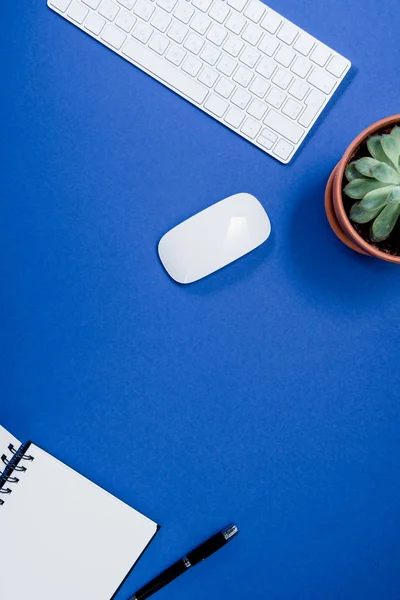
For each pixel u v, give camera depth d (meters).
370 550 0.83
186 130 0.78
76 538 0.81
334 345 0.81
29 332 0.81
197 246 0.75
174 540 0.83
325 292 0.80
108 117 0.78
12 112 0.79
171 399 0.81
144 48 0.75
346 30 0.77
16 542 0.80
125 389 0.81
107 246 0.80
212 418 0.81
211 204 0.79
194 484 0.82
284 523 0.83
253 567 0.83
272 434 0.82
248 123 0.76
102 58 0.77
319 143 0.78
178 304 0.80
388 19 0.77
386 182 0.64
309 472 0.82
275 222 0.79
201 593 0.84
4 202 0.80
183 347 0.81
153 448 0.82
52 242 0.80
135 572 0.83
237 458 0.82
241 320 0.80
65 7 0.75
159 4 0.74
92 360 0.81
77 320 0.81
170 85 0.76
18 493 0.80
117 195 0.79
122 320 0.81
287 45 0.75
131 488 0.82
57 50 0.77
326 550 0.83
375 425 0.82
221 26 0.75
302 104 0.75
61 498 0.81
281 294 0.80
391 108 0.78
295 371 0.81
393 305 0.80
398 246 0.69
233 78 0.75
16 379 0.82
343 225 0.69
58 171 0.79
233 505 0.83
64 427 0.82
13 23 0.77
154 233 0.80
